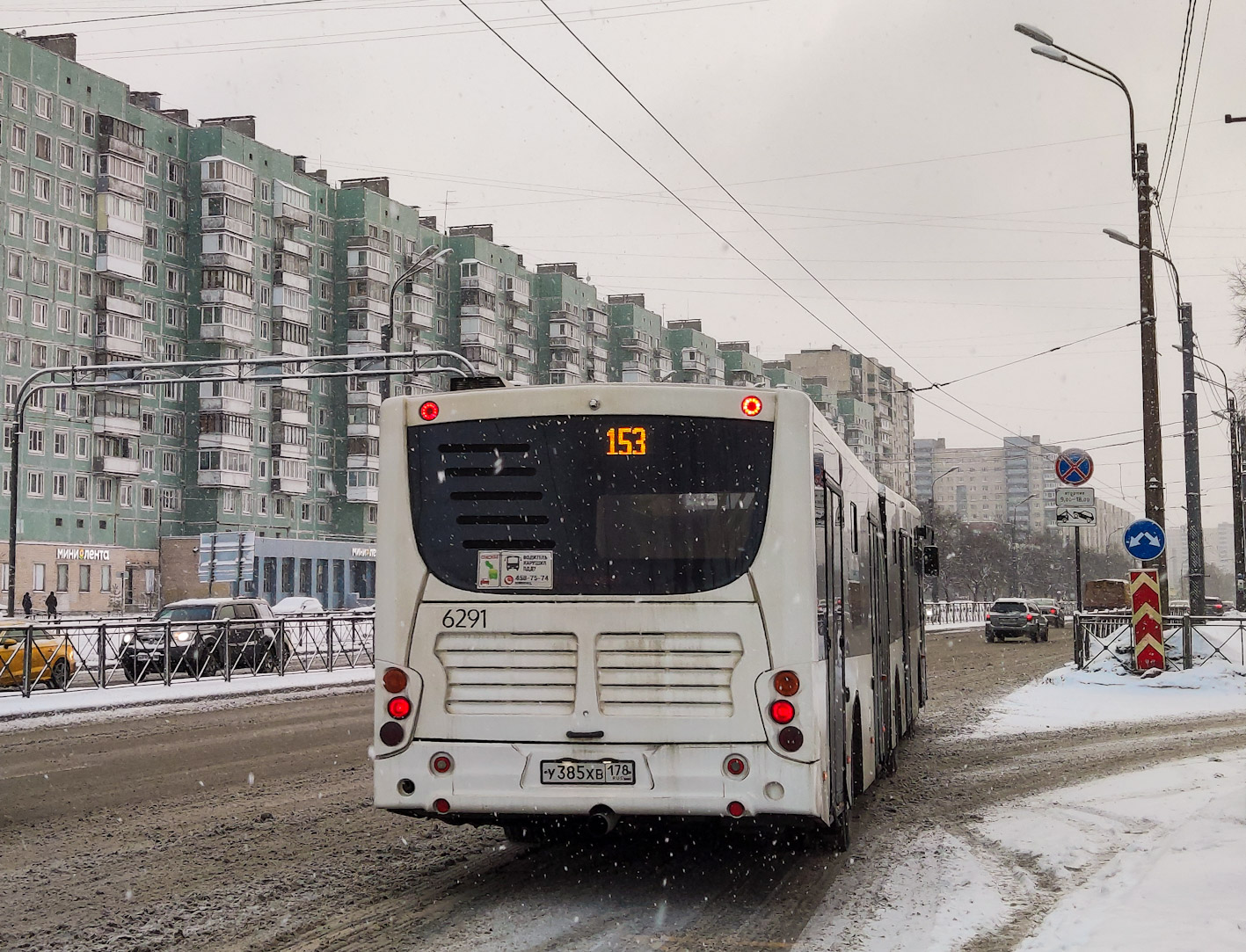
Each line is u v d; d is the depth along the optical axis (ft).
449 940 22.16
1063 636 191.01
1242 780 41.24
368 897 25.66
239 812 36.22
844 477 32.04
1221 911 21.68
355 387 291.17
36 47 229.86
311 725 61.57
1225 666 81.25
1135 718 64.90
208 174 260.42
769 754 24.90
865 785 35.58
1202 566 126.52
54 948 21.67
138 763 47.26
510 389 26.55
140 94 264.31
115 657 80.02
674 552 25.62
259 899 25.35
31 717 65.21
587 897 25.71
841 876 28.14
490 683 25.64
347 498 290.76
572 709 25.32
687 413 26.09
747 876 28.07
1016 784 42.75
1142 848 29.48
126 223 243.60
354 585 283.59
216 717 65.82
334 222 294.66
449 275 321.11
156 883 26.81
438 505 26.32
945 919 23.85
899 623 51.21
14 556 111.34
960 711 70.64
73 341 236.43
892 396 487.61
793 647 25.16
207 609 98.84
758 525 25.61
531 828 26.61
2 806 37.32
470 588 25.90
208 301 260.21
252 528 269.64
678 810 24.89
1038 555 396.57
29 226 228.02
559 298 347.97
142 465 250.78
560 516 25.96
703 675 25.21
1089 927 21.36
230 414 261.24
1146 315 81.51
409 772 25.63
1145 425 81.51
